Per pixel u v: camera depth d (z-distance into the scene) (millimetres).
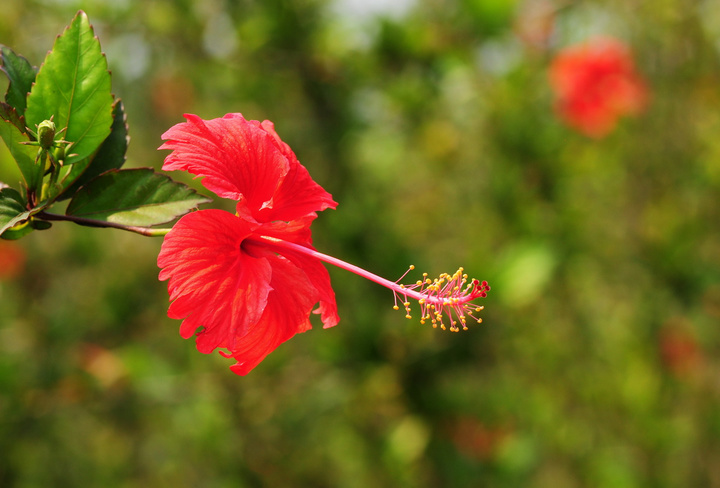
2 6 4398
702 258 5328
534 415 5531
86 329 5070
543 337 5539
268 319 1760
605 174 5633
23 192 1633
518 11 4824
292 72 4672
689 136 5555
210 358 4781
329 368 4656
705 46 5391
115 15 4449
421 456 4605
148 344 5289
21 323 4938
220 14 4602
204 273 1604
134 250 5312
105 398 4758
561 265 5016
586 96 5207
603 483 5469
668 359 5473
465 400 4391
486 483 4746
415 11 4723
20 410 4523
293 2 4434
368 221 4461
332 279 4395
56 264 5223
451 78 4629
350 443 5188
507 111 4938
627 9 5426
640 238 5406
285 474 5230
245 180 1731
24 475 5148
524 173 4941
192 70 5039
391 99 4734
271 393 5000
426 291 1901
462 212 5523
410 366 4227
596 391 5672
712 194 5453
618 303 5828
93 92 1627
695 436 5758
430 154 5270
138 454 5758
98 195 1638
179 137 1653
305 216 1888
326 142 4672
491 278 4211
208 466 5547
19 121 1500
